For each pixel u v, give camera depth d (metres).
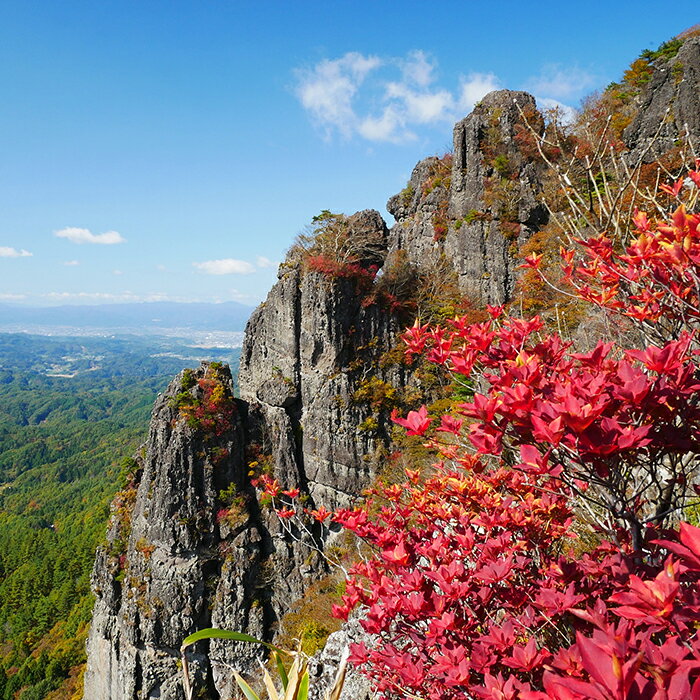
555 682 0.99
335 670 5.64
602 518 2.96
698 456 2.08
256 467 23.70
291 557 22.48
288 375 24.36
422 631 3.03
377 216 32.28
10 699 45.56
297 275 24.41
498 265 24.19
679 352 1.86
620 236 3.19
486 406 1.77
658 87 19.92
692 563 1.01
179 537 21.70
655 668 1.03
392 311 24.56
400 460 22.00
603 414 1.80
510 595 2.68
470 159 25.84
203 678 21.14
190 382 24.36
